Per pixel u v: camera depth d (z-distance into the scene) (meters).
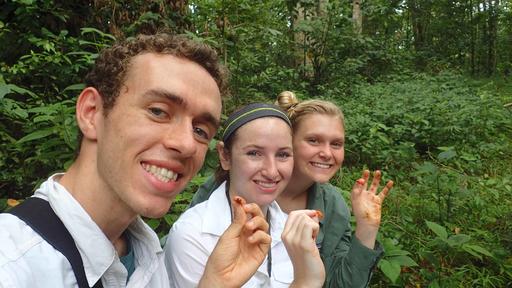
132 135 0.93
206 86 0.99
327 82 8.65
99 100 0.97
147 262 1.14
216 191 1.70
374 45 10.41
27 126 2.62
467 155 4.86
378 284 2.84
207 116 1.00
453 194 3.65
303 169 1.97
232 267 1.09
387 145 5.12
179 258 1.53
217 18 4.77
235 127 1.66
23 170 2.61
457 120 6.15
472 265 3.04
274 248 1.65
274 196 1.67
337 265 1.94
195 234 1.54
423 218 3.66
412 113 6.34
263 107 1.68
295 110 2.00
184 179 1.00
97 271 0.94
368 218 1.85
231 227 1.11
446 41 15.05
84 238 0.93
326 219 2.06
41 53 3.44
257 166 1.62
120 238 1.15
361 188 1.89
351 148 5.05
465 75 12.85
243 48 5.44
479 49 14.95
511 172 5.10
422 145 5.80
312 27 8.46
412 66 12.47
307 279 1.35
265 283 1.58
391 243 2.53
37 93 3.37
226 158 1.74
